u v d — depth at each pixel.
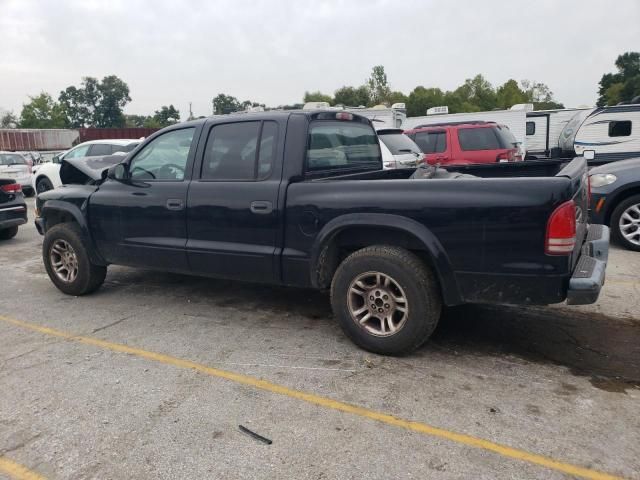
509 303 3.46
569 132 13.12
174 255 4.70
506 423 2.96
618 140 11.96
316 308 5.00
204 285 5.87
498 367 3.67
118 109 98.19
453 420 3.00
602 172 7.20
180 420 3.06
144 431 2.96
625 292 5.25
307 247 4.00
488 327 4.41
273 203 4.10
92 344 4.23
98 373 3.69
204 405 3.22
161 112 83.44
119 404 3.26
